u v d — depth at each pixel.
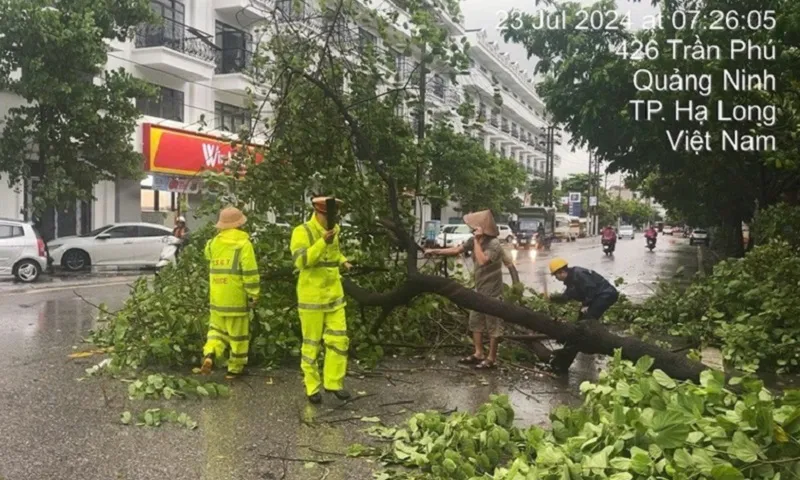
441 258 8.22
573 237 64.62
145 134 22.97
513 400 6.02
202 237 7.89
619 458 3.28
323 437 4.88
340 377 5.74
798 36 10.73
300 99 7.69
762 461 3.03
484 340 7.94
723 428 3.22
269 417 5.32
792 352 7.26
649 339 9.04
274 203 7.59
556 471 3.38
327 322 5.76
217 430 4.98
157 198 25.88
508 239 40.12
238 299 6.38
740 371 7.21
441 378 6.74
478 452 4.18
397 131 8.12
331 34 7.72
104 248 19.23
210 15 26.69
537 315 6.45
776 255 9.30
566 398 6.15
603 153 16.06
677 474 3.01
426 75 9.16
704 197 23.06
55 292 13.66
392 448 4.59
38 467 4.20
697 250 44.28
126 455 4.44
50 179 18.28
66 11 17.73
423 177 8.50
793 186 16.16
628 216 124.19
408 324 7.82
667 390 3.92
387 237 7.61
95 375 6.45
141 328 7.08
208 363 6.39
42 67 17.36
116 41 22.88
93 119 18.12
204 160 25.06
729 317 9.04
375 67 7.98
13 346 7.84
